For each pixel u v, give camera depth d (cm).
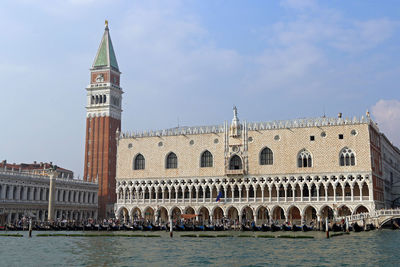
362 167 10194
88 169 16238
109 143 16225
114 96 16888
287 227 9062
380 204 10844
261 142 11150
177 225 9519
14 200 12388
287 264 4475
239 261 4697
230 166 11406
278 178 10869
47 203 13800
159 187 12069
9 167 17100
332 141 10550
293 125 10950
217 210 11756
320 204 10362
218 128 11744
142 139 12456
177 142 12050
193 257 5031
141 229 9806
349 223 9256
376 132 11306
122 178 12481
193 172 11725
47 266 4419
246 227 9462
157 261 4722
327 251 5434
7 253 5412
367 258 4816
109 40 17450
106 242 6862
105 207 15800
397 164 15338
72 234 8544
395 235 7756
